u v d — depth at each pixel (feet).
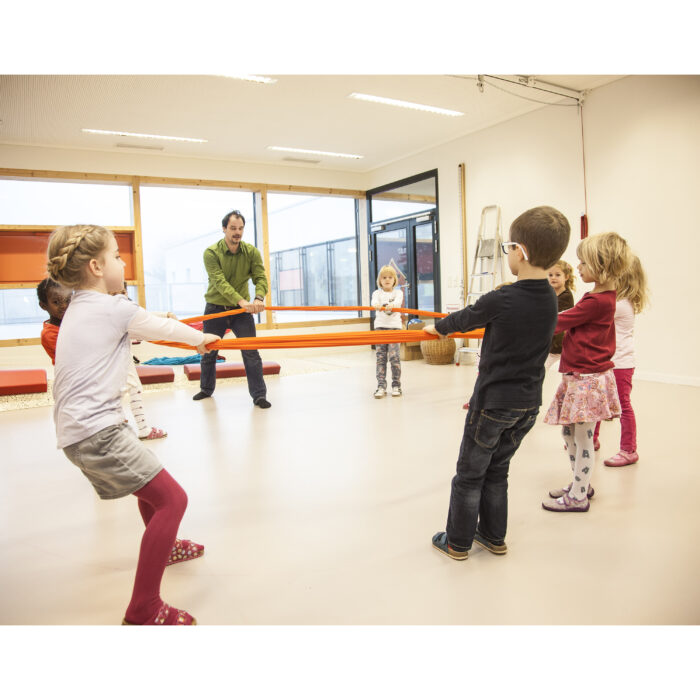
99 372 4.57
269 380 19.07
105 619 4.97
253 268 14.67
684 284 16.26
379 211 29.63
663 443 9.92
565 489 7.50
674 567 5.59
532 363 5.30
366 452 9.97
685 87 15.84
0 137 21.35
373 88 17.66
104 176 23.80
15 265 22.71
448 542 5.96
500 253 21.95
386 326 15.23
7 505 7.89
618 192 17.74
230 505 7.62
